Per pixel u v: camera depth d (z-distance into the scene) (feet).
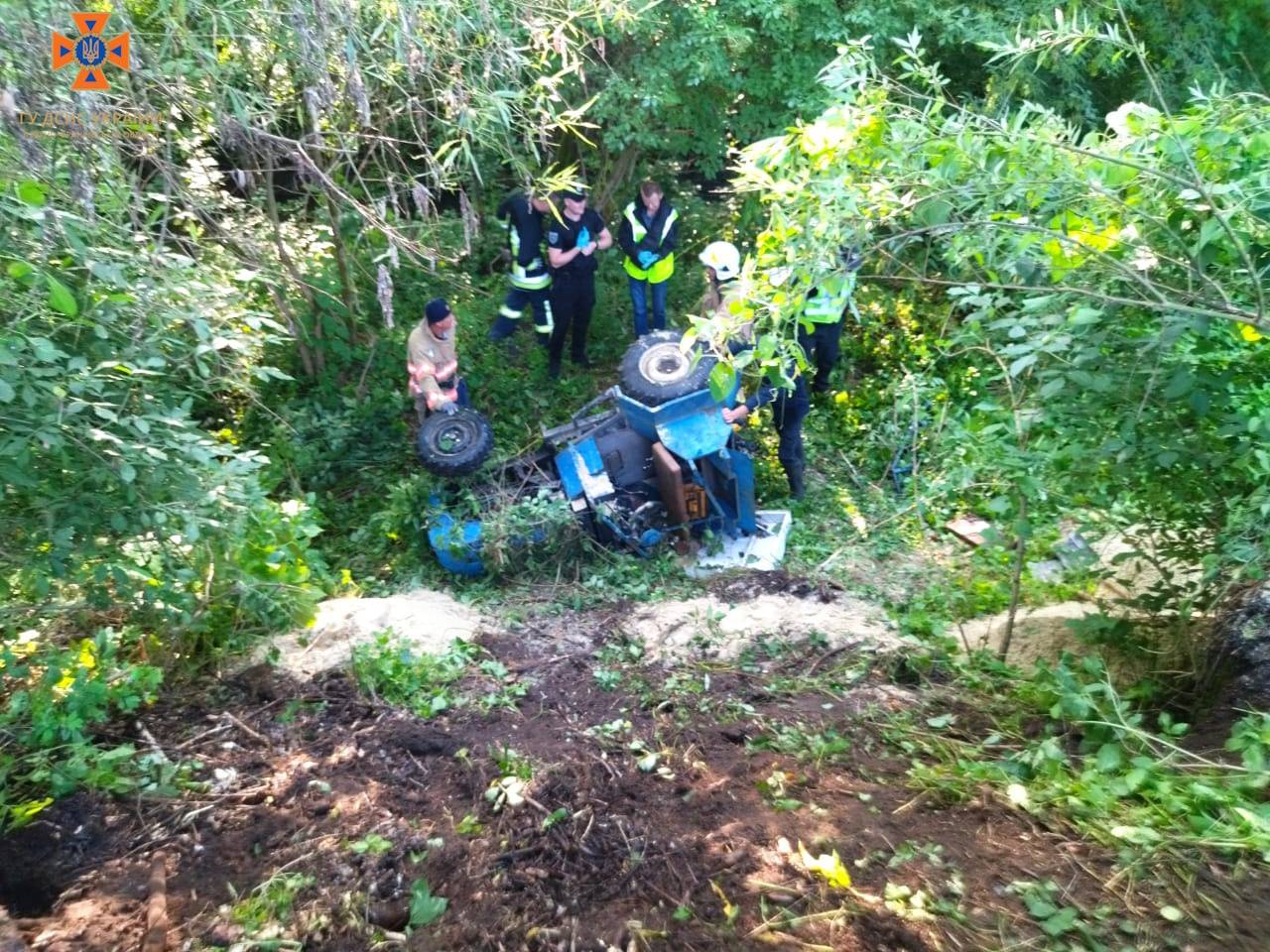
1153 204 11.13
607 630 18.22
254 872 11.12
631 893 10.46
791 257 11.07
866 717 14.20
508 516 20.03
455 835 11.64
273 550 15.71
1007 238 11.89
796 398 22.48
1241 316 10.87
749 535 21.88
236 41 12.90
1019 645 17.39
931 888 10.04
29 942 9.92
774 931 9.63
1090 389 12.91
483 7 12.75
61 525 12.00
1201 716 14.10
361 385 27.07
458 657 16.22
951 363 27.27
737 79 28.35
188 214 13.42
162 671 14.20
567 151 33.37
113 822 11.88
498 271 34.45
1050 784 11.49
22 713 13.14
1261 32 28.89
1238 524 13.87
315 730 14.17
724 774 12.75
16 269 10.19
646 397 20.12
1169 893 9.60
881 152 11.15
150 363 11.71
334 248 26.12
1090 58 27.81
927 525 22.50
